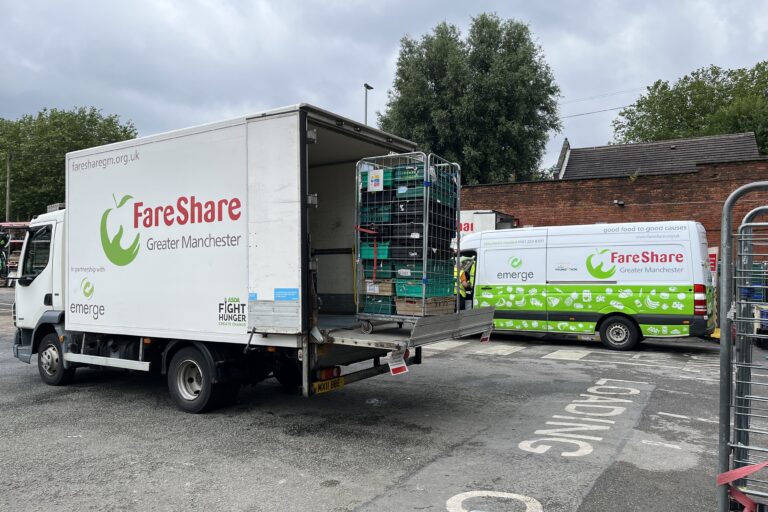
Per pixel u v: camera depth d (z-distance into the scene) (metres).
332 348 5.82
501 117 28.89
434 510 3.87
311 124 5.67
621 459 4.91
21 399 7.29
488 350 11.65
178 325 6.35
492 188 21.14
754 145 22.25
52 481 4.45
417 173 5.63
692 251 10.92
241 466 4.77
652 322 11.18
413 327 5.34
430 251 5.67
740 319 3.13
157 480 4.46
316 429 5.87
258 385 8.13
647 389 7.74
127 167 6.86
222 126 5.98
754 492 3.12
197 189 6.18
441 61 29.84
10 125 41.91
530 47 29.78
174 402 7.02
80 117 42.91
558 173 25.45
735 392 3.17
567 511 3.85
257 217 5.70
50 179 40.00
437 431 5.78
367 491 4.21
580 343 12.87
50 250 8.11
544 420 6.19
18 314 8.64
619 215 19.06
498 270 12.77
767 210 3.21
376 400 7.14
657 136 45.28
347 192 7.38
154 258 6.57
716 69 45.19
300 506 3.95
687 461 4.86
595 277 11.77
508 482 4.38
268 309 5.61
